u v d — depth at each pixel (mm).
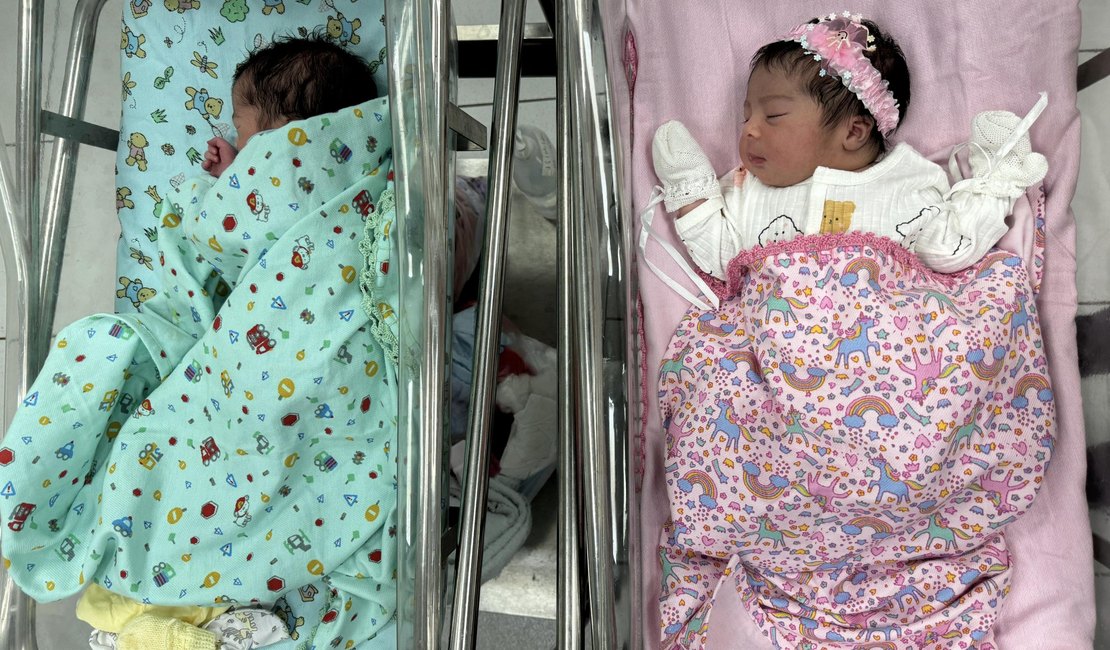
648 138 1118
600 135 681
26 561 923
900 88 1021
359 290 916
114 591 931
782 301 947
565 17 665
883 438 889
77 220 1741
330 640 932
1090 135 1005
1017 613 932
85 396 925
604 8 688
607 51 692
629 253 731
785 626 917
